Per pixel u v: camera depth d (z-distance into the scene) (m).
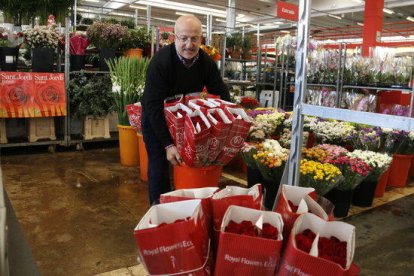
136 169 4.37
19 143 4.82
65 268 2.21
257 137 3.75
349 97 4.56
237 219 1.12
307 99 4.83
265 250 0.95
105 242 2.55
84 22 8.11
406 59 4.41
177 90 2.19
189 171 2.05
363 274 2.25
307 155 3.19
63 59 5.25
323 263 0.91
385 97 5.05
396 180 4.04
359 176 2.96
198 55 2.17
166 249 0.95
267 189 3.10
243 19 16.28
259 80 7.62
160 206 1.10
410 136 3.81
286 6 7.61
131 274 2.16
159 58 2.09
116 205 3.24
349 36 16.41
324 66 4.80
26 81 4.62
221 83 2.36
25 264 1.93
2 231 0.98
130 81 4.20
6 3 5.82
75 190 3.60
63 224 2.82
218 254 0.98
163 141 2.00
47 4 6.03
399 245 2.63
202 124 1.80
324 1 13.23
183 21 1.99
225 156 1.98
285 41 6.80
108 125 5.46
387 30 14.66
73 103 5.12
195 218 0.99
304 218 1.11
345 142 3.79
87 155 5.00
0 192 1.18
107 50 5.23
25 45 4.96
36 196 3.40
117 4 13.81
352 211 3.28
